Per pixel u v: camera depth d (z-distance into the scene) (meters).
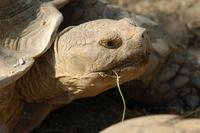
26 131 4.82
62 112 5.52
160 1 7.74
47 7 4.77
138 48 4.36
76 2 5.38
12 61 4.41
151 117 2.99
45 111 4.87
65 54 4.51
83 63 4.43
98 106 5.66
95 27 4.52
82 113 5.55
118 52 4.36
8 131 4.70
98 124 5.42
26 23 4.68
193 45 7.13
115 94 5.78
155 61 5.58
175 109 5.83
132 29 4.43
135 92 5.74
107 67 4.39
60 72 4.58
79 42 4.45
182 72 5.88
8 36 4.57
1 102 4.47
